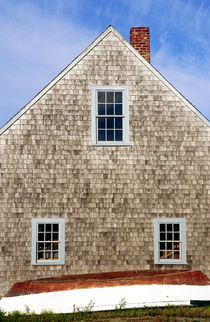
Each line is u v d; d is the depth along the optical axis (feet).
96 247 49.14
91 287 43.62
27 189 49.39
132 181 50.03
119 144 50.42
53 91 50.90
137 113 51.03
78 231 49.24
